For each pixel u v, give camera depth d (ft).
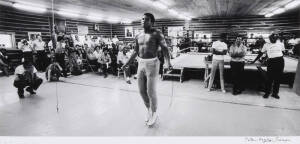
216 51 16.17
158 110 12.60
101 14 42.45
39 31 34.68
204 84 19.84
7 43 30.19
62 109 12.82
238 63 15.80
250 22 47.16
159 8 34.94
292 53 28.50
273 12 40.27
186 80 21.91
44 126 10.32
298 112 12.19
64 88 18.47
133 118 11.31
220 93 16.70
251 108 12.95
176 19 53.67
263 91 17.12
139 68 9.79
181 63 22.84
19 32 31.45
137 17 48.21
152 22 9.57
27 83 15.74
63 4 30.12
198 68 20.54
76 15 40.52
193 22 52.21
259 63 18.31
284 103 13.96
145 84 10.16
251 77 20.25
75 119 11.21
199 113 12.08
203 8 36.11
